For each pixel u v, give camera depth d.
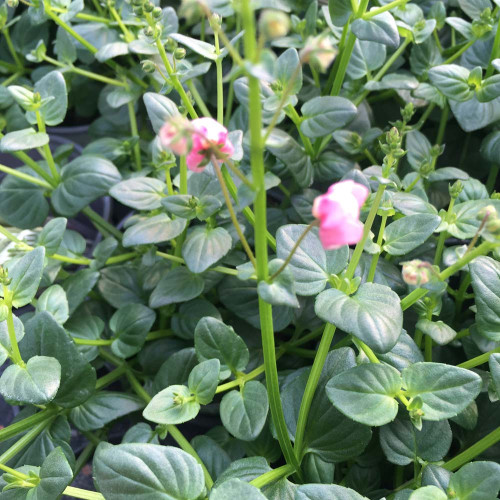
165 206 0.20
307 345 0.27
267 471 0.18
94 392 0.21
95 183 0.26
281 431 0.18
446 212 0.20
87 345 0.24
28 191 0.28
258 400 0.19
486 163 0.30
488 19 0.25
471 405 0.20
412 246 0.19
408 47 0.31
